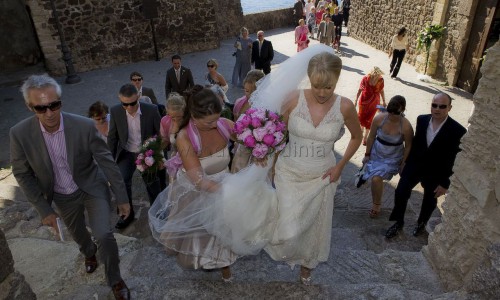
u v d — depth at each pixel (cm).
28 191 257
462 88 1012
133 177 602
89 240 312
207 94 213
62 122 258
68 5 1220
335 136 237
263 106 239
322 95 217
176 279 272
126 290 256
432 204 412
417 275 298
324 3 1834
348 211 510
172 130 372
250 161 250
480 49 930
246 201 233
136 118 444
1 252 188
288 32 1958
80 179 271
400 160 459
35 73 1249
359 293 249
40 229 384
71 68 1191
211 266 253
